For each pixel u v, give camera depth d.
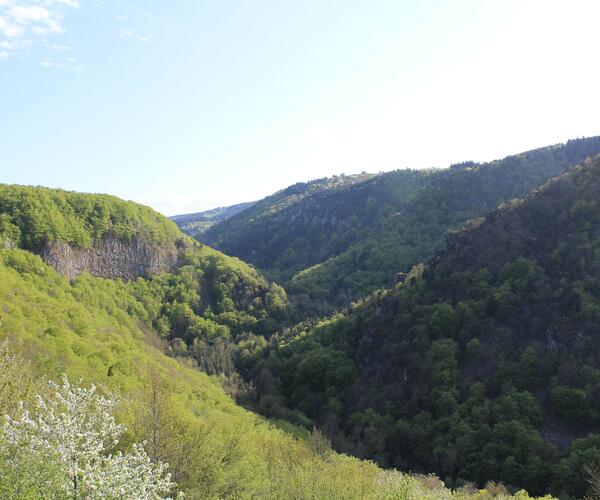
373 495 25.03
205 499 21.48
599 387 55.88
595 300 64.81
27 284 71.25
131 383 42.97
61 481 11.19
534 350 65.12
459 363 71.12
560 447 54.31
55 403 12.54
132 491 11.83
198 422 24.77
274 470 26.64
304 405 81.00
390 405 71.62
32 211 94.00
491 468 52.66
